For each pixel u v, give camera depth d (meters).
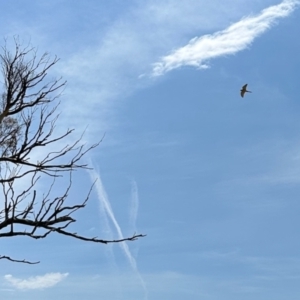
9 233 9.29
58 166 9.96
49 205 9.50
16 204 9.30
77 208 9.69
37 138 10.01
